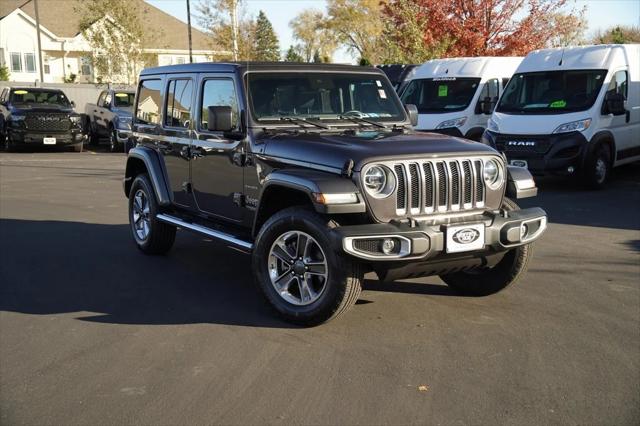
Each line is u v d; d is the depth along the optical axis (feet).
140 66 102.58
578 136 40.16
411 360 15.69
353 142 17.71
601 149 41.22
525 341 16.81
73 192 43.60
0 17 152.97
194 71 22.86
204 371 15.25
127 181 27.86
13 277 23.43
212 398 13.89
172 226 25.66
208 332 17.76
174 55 153.58
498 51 78.79
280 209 19.24
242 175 20.07
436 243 16.47
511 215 17.90
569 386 14.20
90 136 84.02
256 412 13.25
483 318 18.57
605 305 19.61
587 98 41.32
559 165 40.34
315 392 14.08
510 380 14.53
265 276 18.24
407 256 16.19
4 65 148.56
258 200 18.78
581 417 12.87
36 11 122.62
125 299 20.81
